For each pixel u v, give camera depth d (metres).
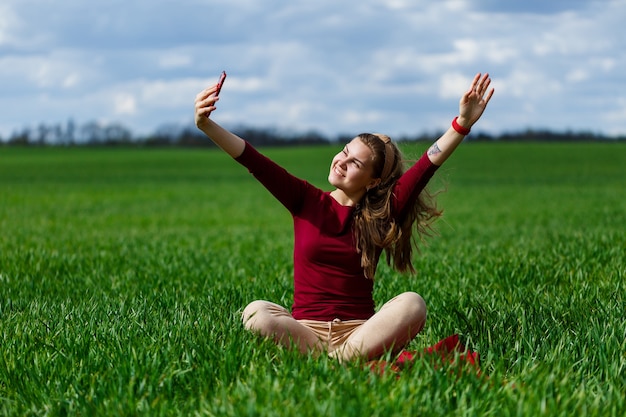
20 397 4.02
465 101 4.53
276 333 4.54
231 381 3.94
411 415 3.36
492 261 8.83
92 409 3.62
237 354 4.23
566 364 4.22
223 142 4.50
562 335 4.77
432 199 4.91
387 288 7.19
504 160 69.44
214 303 6.36
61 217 22.73
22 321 5.74
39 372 4.27
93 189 40.59
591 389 3.84
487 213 22.77
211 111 4.32
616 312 5.47
